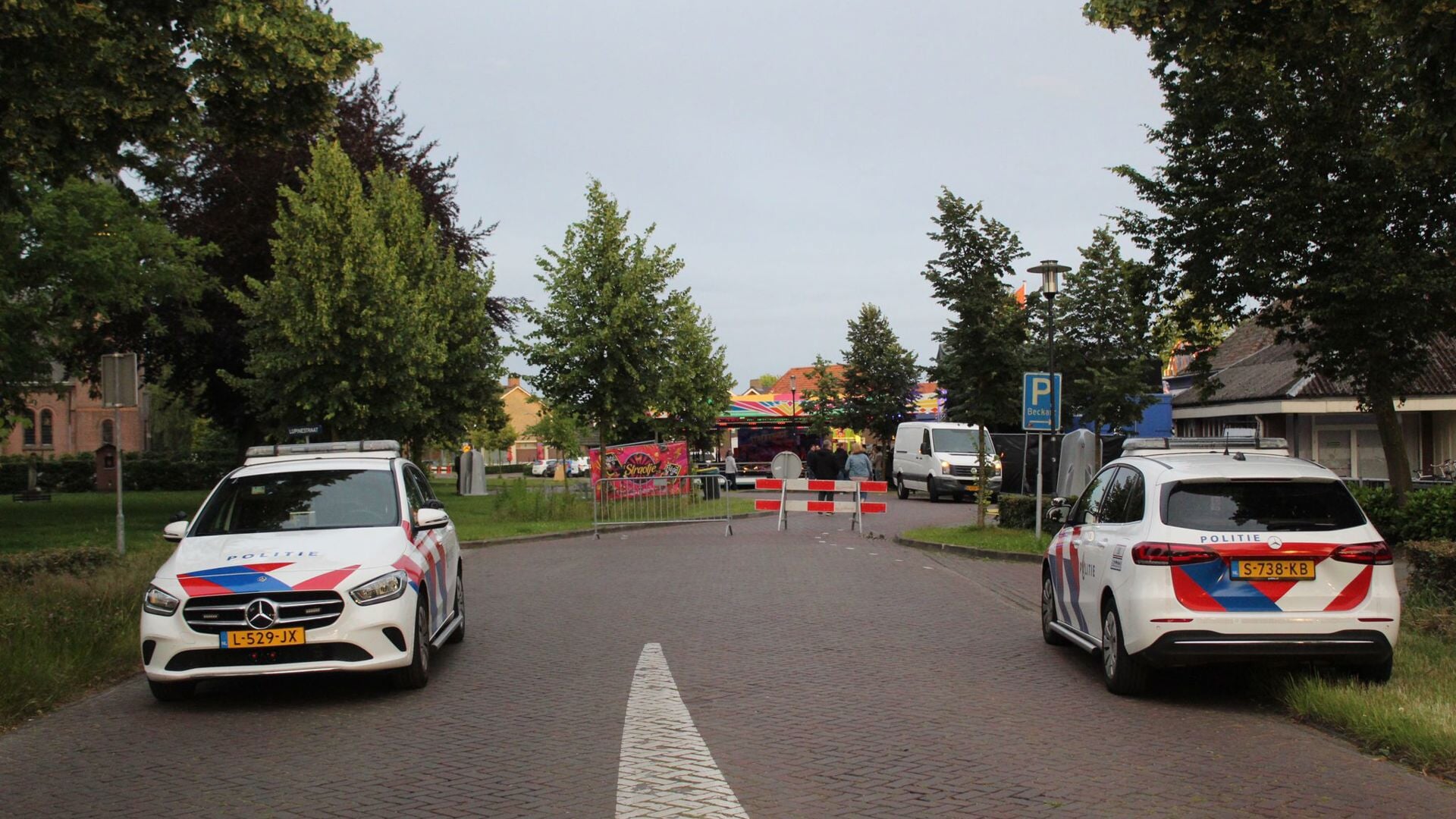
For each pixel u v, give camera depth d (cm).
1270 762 611
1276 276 1600
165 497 3822
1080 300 3075
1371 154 1480
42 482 4506
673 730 684
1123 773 588
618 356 2853
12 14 952
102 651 936
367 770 609
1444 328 1590
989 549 1805
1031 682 831
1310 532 747
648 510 2534
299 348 2308
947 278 2114
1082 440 1853
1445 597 1020
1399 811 523
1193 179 1678
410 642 801
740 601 1277
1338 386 2784
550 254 2911
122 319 2756
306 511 902
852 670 875
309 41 1159
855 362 4788
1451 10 801
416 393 2498
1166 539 751
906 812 521
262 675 765
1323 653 730
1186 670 871
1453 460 2688
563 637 1055
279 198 2650
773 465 2614
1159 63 1603
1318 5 933
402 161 3094
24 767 638
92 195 2092
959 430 3603
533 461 10425
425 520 898
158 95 1072
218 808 547
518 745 656
